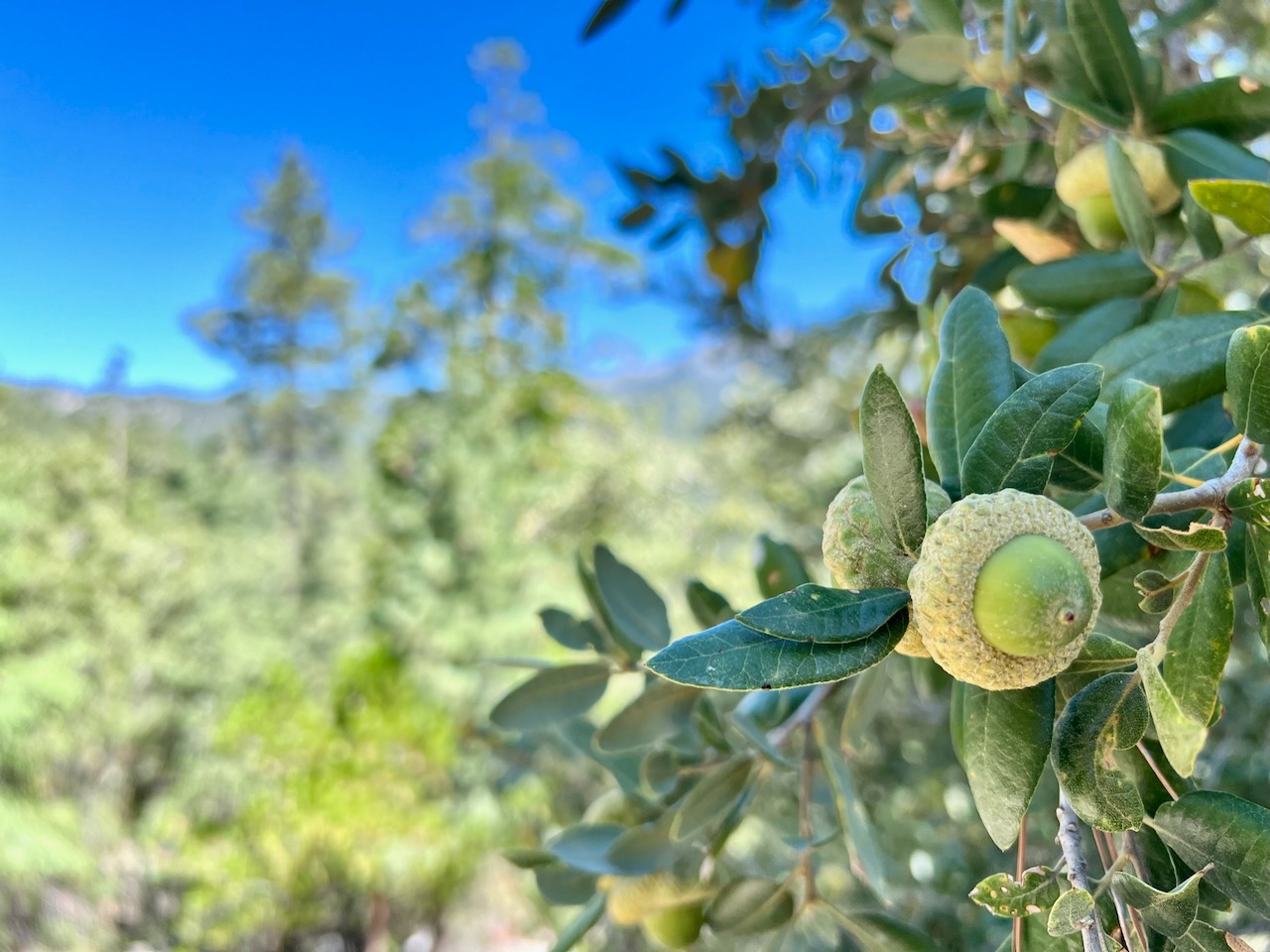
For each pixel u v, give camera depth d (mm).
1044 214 338
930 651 146
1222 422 226
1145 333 211
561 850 290
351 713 1736
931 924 592
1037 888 167
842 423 1000
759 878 273
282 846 1558
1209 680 159
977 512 142
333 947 1785
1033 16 294
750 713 313
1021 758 160
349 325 4680
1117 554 195
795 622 142
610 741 292
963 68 282
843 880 627
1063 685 182
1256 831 158
